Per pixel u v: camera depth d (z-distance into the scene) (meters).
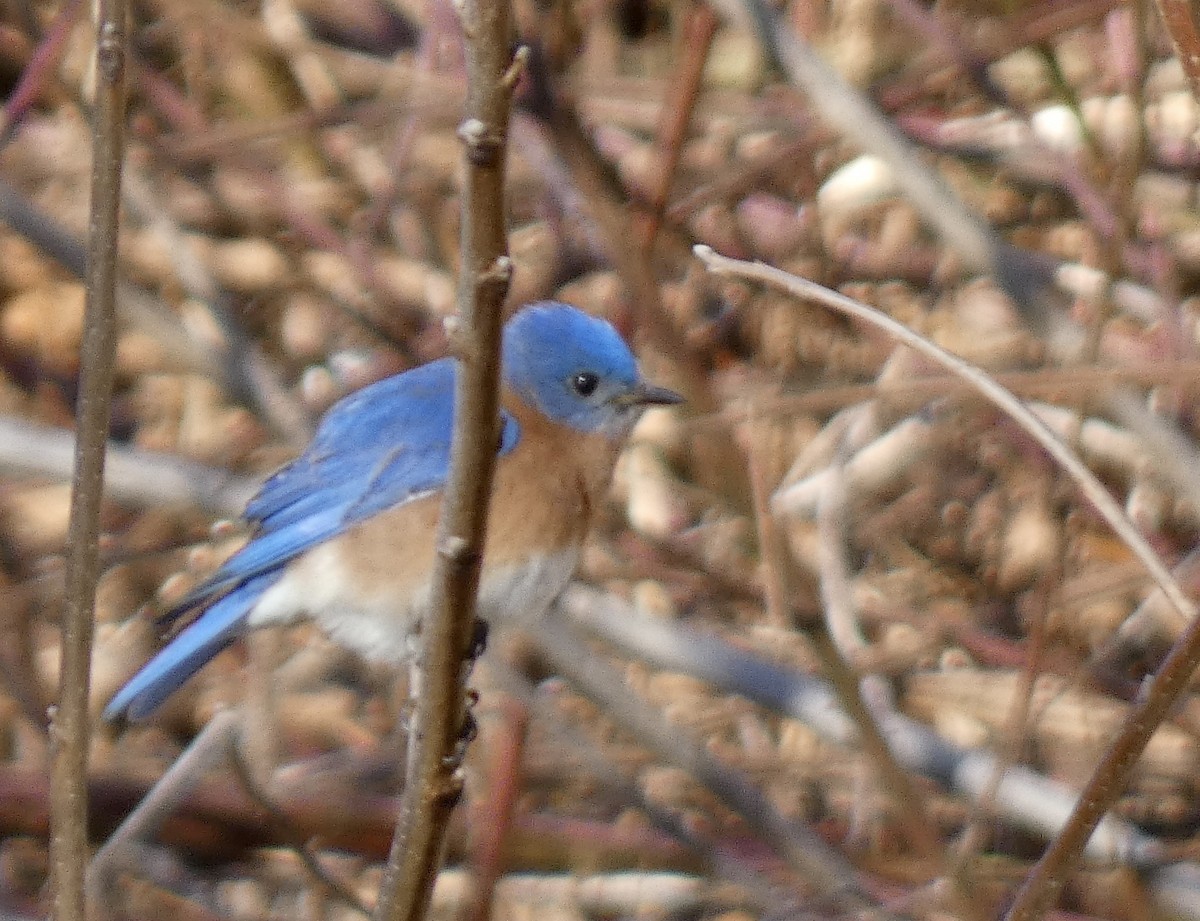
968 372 6.12
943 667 12.81
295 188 14.39
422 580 8.55
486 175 4.75
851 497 13.02
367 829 11.19
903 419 13.95
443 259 14.01
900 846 11.06
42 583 13.12
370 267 13.09
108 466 11.25
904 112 13.28
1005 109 12.07
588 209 9.90
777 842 10.36
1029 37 10.62
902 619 11.84
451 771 5.68
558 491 8.66
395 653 8.72
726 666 10.70
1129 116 9.78
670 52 13.95
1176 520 12.63
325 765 12.13
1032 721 10.97
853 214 14.09
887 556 13.48
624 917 11.72
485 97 4.65
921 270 14.05
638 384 9.09
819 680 10.66
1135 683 11.82
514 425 8.67
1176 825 11.59
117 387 14.67
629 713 10.48
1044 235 13.74
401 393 8.80
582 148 9.67
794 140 12.73
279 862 11.62
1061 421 12.12
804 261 13.72
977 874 10.25
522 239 13.85
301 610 8.69
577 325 9.02
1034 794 10.16
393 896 5.80
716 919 11.79
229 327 12.37
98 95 5.96
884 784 8.98
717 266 6.22
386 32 14.23
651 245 10.00
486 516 5.31
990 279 12.34
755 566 12.67
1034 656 8.83
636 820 11.99
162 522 13.57
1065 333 10.85
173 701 13.04
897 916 9.79
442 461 8.57
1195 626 5.62
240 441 13.95
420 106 11.62
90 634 6.14
